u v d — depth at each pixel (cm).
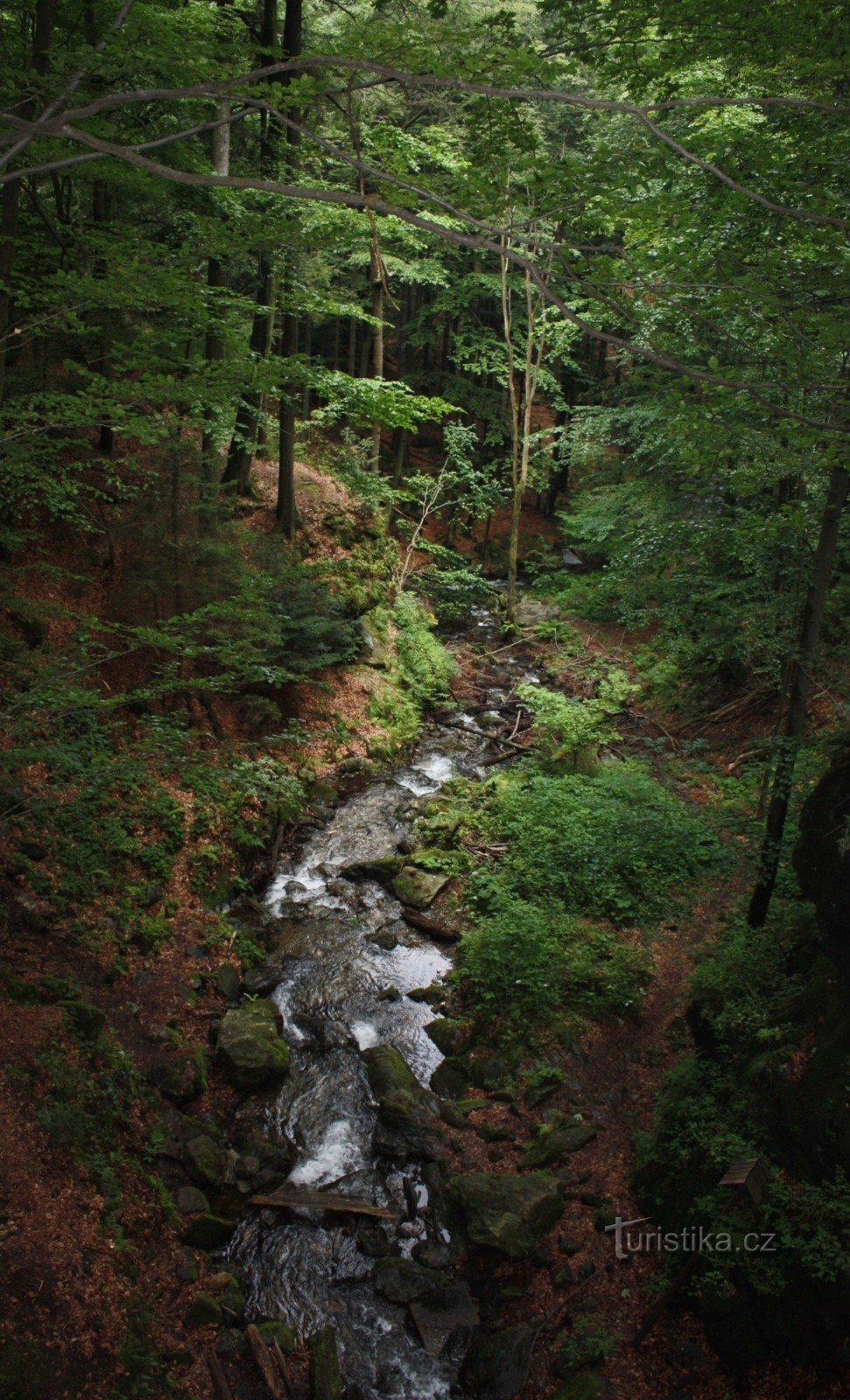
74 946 931
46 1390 567
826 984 780
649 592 1669
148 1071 855
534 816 1346
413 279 2078
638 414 1728
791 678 924
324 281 1619
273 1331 686
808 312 523
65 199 1375
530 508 3028
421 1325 703
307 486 1928
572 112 2248
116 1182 725
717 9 528
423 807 1437
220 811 1208
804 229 544
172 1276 705
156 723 862
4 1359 561
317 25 1825
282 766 1393
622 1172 824
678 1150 770
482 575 2591
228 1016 956
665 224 518
